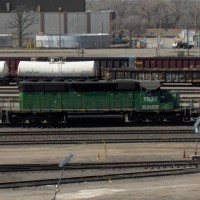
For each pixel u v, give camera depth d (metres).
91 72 112.75
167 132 73.94
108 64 127.12
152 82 79.69
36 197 47.59
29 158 62.28
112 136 72.25
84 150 65.56
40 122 80.38
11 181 53.62
